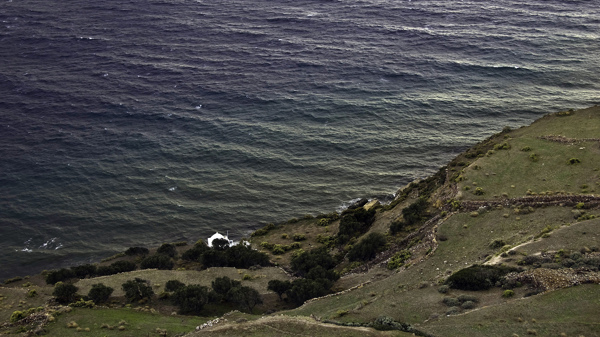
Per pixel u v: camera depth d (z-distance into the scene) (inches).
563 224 2861.7
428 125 6038.4
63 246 4434.1
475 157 4495.6
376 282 2755.9
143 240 4505.4
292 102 6604.3
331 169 5364.2
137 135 5974.4
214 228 4640.8
